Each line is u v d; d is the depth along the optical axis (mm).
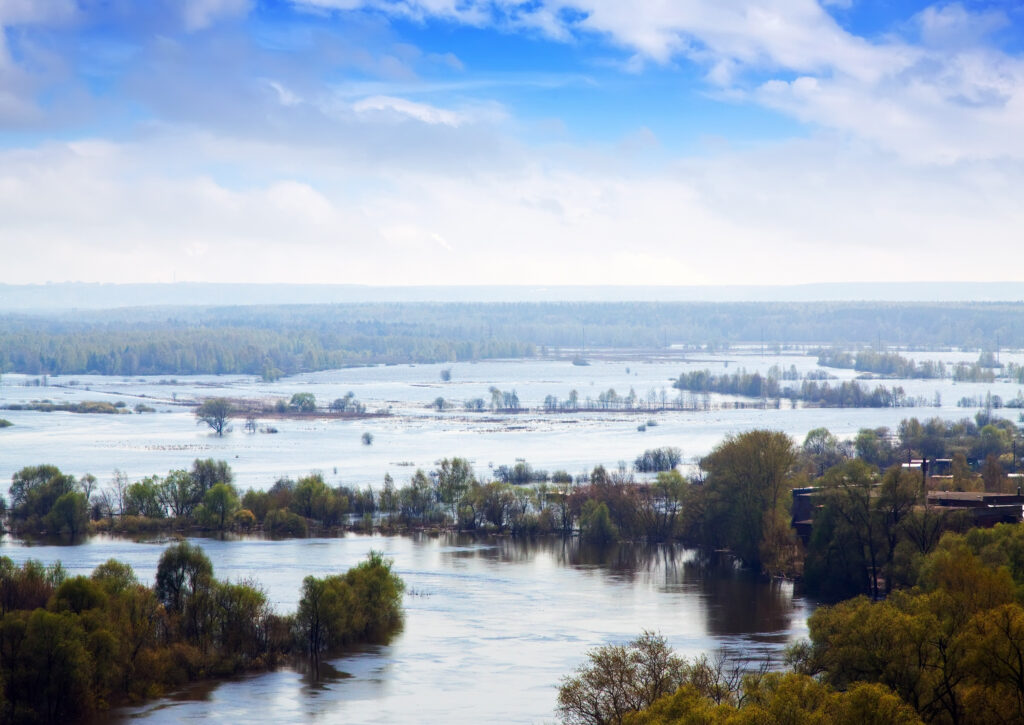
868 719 98938
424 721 142375
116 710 148000
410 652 175125
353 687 157250
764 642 176750
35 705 143500
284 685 158500
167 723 142875
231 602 174000
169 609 174375
